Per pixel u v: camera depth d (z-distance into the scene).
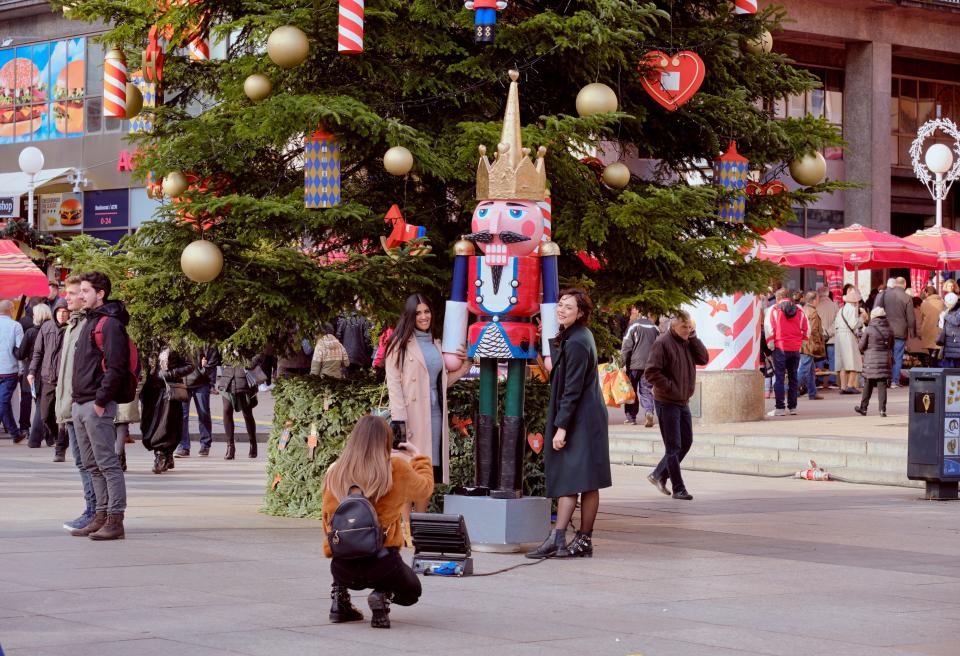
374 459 6.91
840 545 10.70
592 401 9.80
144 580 8.28
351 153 10.70
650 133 11.95
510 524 9.99
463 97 11.29
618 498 14.59
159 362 15.98
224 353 11.85
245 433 22.89
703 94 11.50
